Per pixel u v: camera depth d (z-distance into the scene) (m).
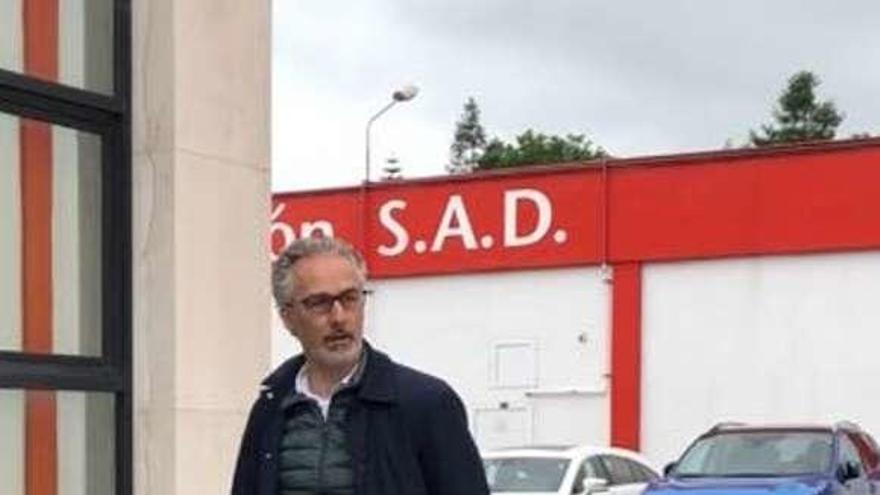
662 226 27.94
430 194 30.22
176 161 6.75
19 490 6.31
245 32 7.19
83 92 6.64
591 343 28.52
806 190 26.83
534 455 17.08
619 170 28.44
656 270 28.03
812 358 26.67
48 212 6.54
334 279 3.63
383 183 30.67
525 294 29.23
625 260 28.25
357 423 3.64
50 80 6.57
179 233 6.74
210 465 6.84
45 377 6.36
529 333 29.14
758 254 27.17
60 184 6.59
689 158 27.78
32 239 6.46
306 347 3.68
